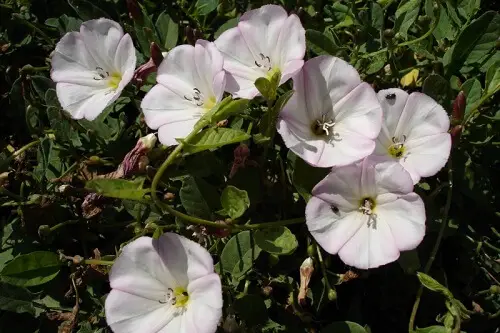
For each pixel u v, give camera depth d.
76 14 0.28
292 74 0.22
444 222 0.23
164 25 0.27
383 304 0.24
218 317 0.21
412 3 0.26
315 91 0.22
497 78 0.24
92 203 0.24
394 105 0.23
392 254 0.22
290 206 0.24
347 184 0.22
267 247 0.23
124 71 0.25
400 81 0.26
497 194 0.25
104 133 0.26
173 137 0.23
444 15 0.26
